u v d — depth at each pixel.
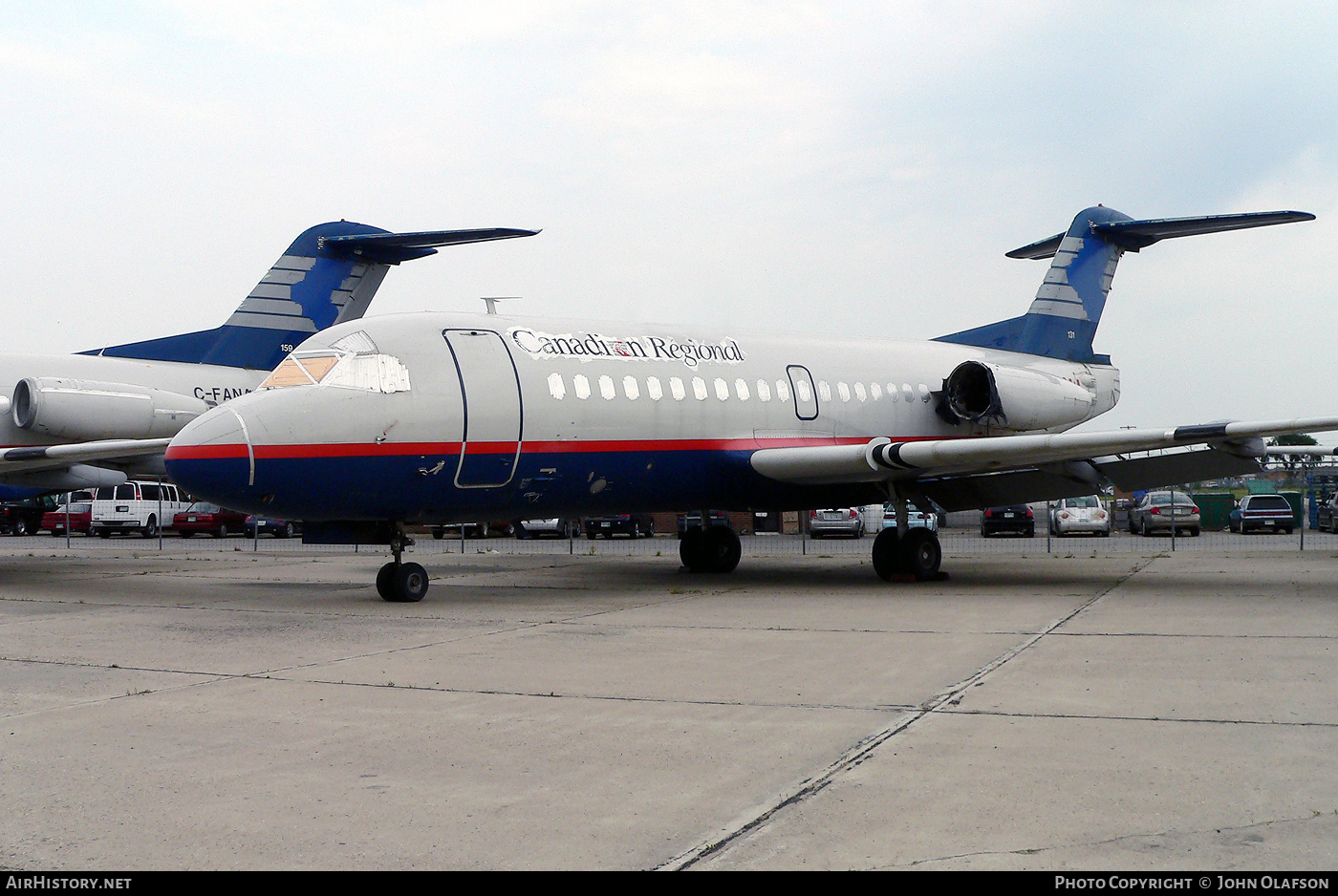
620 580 19.25
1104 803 5.38
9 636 11.90
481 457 15.56
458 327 16.05
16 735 7.07
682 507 18.27
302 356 15.27
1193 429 15.43
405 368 15.22
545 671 9.31
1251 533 39.19
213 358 23.38
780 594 16.11
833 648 10.48
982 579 18.47
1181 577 18.27
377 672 9.34
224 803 5.56
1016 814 5.25
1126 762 6.11
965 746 6.52
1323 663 9.23
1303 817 5.15
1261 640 10.59
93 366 21.61
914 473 17.70
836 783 5.79
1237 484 57.56
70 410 20.02
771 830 5.07
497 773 6.08
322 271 24.45
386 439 14.84
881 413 20.41
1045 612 13.22
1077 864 4.61
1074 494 19.06
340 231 24.62
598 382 16.86
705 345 18.66
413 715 7.57
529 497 16.27
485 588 17.56
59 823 5.27
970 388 21.02
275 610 14.44
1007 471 19.11
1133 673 8.80
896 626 12.12
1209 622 12.02
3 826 5.23
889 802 5.45
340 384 14.84
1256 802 5.36
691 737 6.84
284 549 33.09
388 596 15.58
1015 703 7.70
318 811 5.43
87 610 14.62
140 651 10.73
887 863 4.65
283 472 14.27
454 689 8.53
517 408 15.88
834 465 17.42
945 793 5.59
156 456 22.05
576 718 7.43
